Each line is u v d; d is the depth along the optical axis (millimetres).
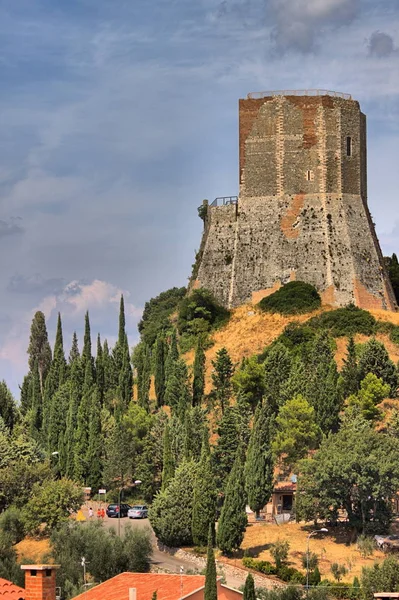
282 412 188625
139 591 125500
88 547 155875
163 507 167875
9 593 104438
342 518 175125
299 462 175375
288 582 149250
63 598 138750
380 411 196750
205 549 162875
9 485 189625
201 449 179000
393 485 166875
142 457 195500
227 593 125875
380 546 161875
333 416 191750
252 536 168125
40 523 176000
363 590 141000
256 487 171375
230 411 186375
